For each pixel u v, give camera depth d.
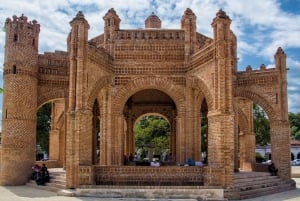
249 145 34.59
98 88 24.38
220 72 21.31
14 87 26.45
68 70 28.67
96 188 20.23
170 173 21.92
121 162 26.17
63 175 24.27
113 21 27.12
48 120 52.59
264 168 31.06
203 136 55.38
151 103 37.06
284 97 28.50
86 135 22.28
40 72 28.11
